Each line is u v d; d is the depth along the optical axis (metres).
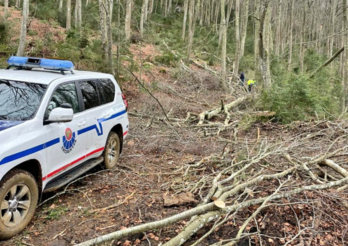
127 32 23.20
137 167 6.13
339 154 5.68
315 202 4.23
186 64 22.08
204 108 13.14
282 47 34.59
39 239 3.58
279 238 3.66
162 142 7.73
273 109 10.52
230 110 12.09
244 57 27.23
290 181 4.98
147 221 3.98
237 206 3.70
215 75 19.92
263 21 12.24
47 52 13.87
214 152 7.13
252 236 3.68
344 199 4.32
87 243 2.80
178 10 44.44
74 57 12.40
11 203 3.46
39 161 3.79
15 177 3.44
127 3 22.89
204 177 5.18
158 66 19.86
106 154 5.63
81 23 22.47
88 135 4.94
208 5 44.81
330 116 10.43
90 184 5.13
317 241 3.62
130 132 8.48
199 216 3.54
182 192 4.84
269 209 4.17
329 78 16.34
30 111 3.88
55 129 4.10
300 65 24.41
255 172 5.43
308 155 6.43
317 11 39.59
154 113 10.01
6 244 3.42
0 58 11.50
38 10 22.34
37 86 4.19
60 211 4.20
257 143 7.37
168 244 3.17
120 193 4.86
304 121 9.91
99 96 5.49
